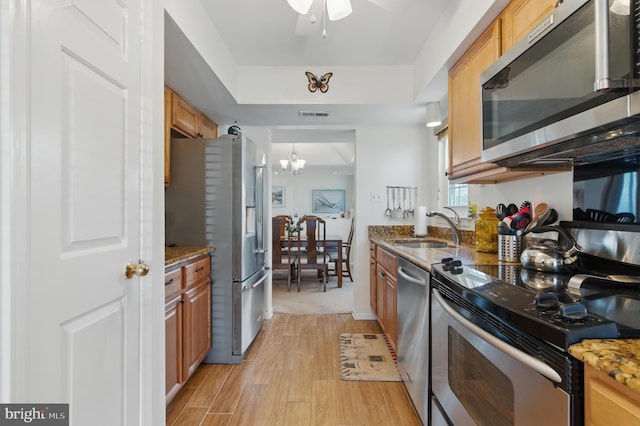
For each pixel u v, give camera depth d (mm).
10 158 658
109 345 975
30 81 700
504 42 1452
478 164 1701
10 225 658
